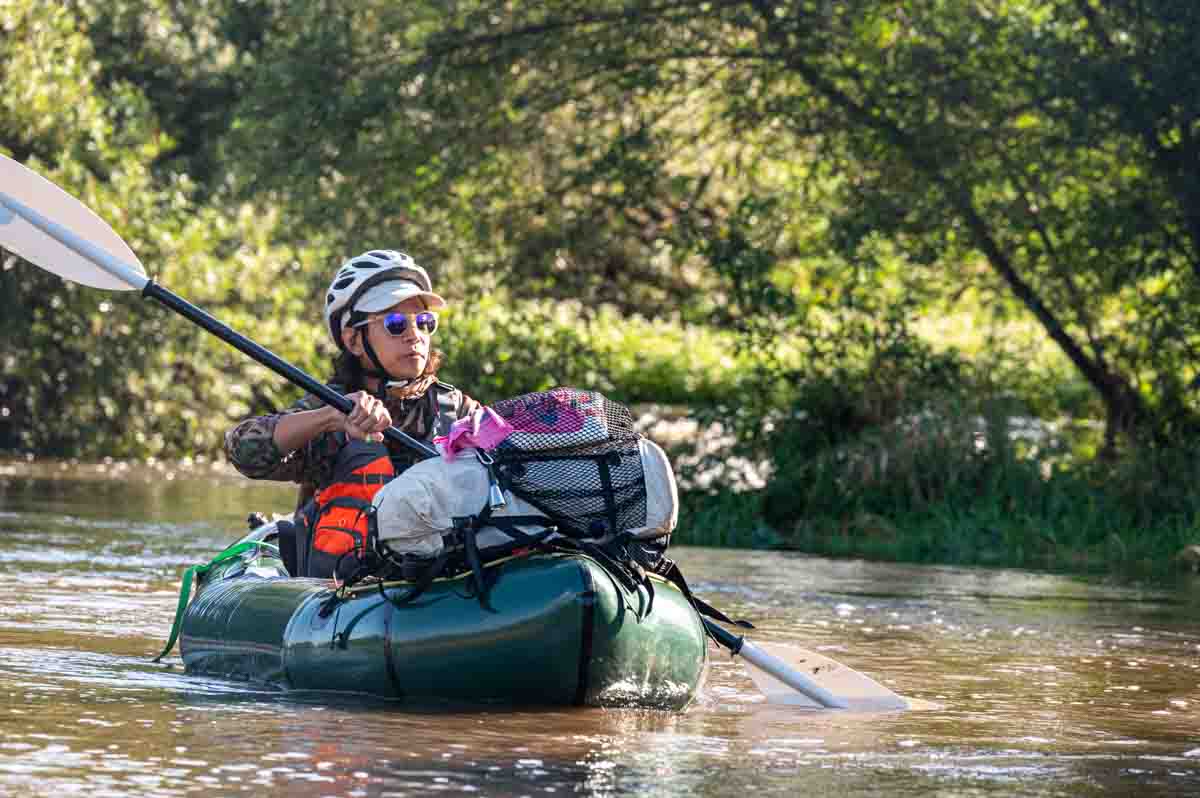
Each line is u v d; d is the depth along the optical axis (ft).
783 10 51.70
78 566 32.91
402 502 17.60
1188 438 51.47
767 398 53.26
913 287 54.49
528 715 17.02
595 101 57.26
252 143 58.80
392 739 15.51
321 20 57.93
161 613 25.96
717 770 14.73
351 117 55.67
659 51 54.85
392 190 57.41
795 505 50.80
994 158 49.98
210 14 113.19
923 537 47.52
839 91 52.31
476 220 57.57
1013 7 50.16
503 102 56.13
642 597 17.83
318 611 18.67
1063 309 53.78
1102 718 18.85
